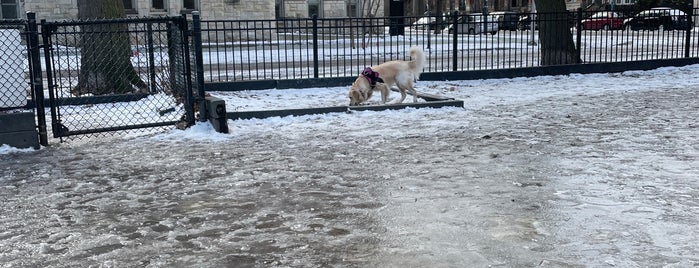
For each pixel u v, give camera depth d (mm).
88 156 7695
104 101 11789
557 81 15055
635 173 6293
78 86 12586
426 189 5883
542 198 5500
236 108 11109
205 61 21141
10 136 8062
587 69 16406
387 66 10938
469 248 4340
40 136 8328
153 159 7453
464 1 68125
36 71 8297
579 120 9578
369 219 5027
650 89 13273
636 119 9547
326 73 17109
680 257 4078
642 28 21703
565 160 6953
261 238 4641
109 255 4336
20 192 6074
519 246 4348
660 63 17250
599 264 3992
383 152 7578
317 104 11773
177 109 10523
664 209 5094
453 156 7281
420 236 4605
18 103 8344
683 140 7883
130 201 5695
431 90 13688
